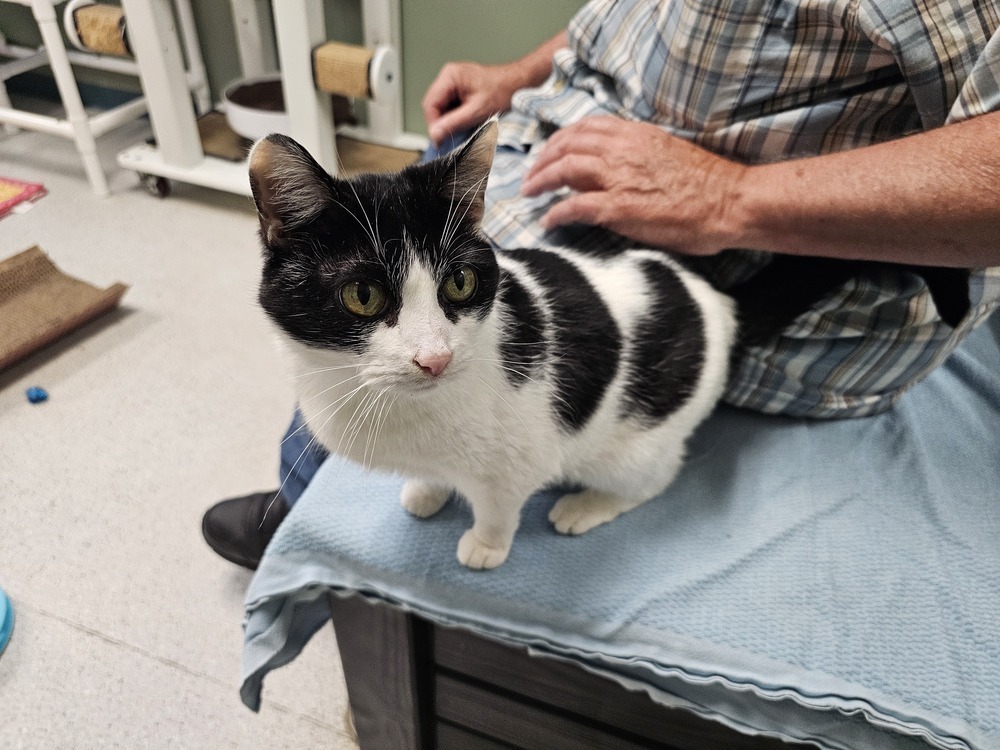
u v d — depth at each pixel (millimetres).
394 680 774
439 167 551
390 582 663
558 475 680
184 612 1036
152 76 1711
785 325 736
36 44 2182
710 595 638
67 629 1003
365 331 535
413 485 711
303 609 721
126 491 1187
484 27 1800
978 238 560
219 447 1271
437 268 542
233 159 1901
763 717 599
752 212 659
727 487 753
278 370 1425
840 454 782
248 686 684
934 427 819
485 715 784
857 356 766
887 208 580
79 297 1482
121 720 923
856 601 634
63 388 1354
